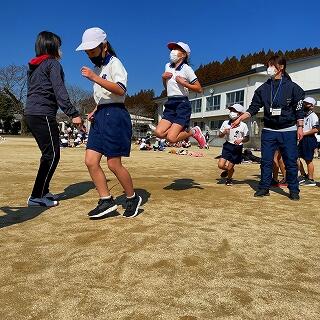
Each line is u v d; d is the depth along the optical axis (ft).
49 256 9.29
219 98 125.59
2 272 8.35
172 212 13.78
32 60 14.37
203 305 7.00
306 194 19.13
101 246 9.96
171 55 15.96
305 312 6.82
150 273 8.33
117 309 6.81
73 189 18.69
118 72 12.08
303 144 22.49
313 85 104.88
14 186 19.45
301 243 10.68
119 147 12.25
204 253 9.58
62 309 6.80
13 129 206.39
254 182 23.38
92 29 12.11
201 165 36.68
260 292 7.55
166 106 16.38
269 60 17.76
